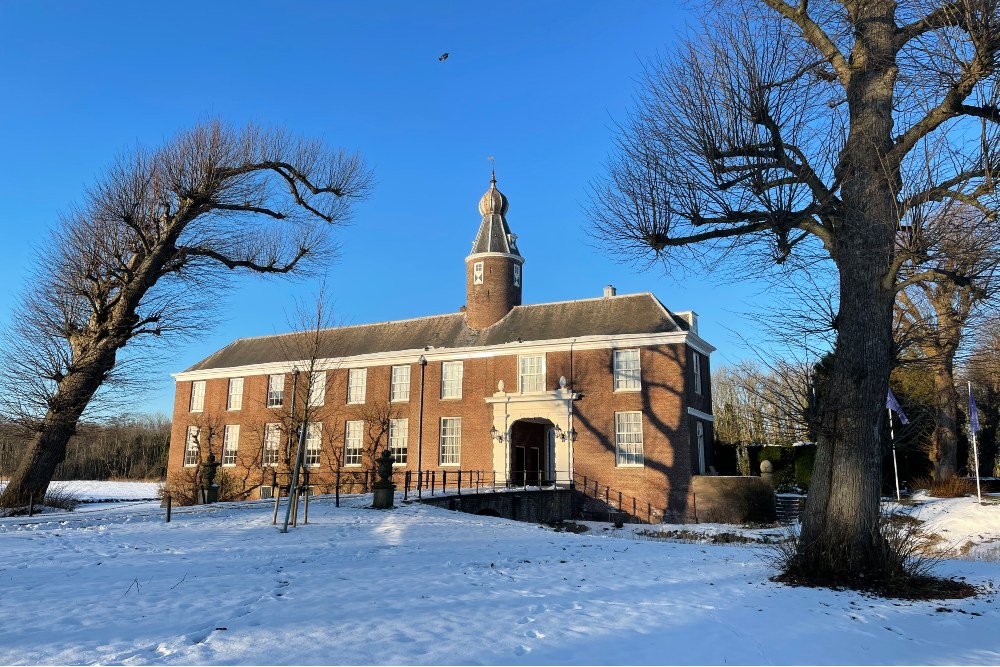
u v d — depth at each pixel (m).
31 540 11.28
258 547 11.30
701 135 9.98
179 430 40.22
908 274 9.86
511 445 31.58
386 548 11.99
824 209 9.81
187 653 5.29
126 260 19.88
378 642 5.73
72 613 6.52
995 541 16.44
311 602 7.20
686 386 28.41
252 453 37.09
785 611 7.58
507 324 33.78
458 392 32.97
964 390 26.52
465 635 6.06
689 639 6.27
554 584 9.01
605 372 29.83
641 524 26.80
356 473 30.88
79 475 65.25
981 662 5.91
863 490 9.33
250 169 19.47
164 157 19.09
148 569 8.98
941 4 8.81
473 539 13.98
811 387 10.13
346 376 35.88
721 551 14.16
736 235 10.57
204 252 19.95
